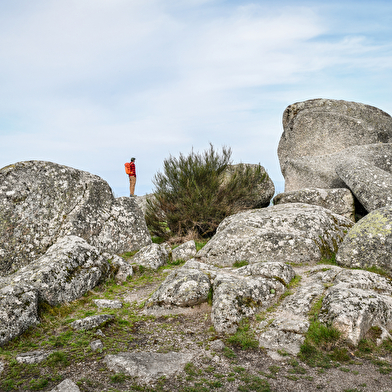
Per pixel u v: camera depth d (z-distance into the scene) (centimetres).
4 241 798
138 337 475
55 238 857
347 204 1114
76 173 959
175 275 620
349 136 1523
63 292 582
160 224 1241
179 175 1229
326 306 494
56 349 431
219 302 519
